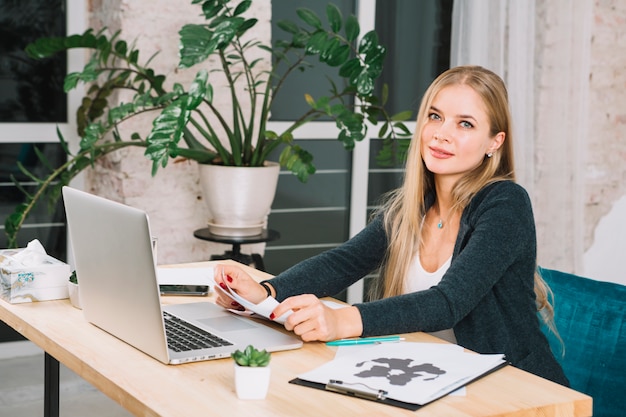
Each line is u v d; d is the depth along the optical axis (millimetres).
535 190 4715
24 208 3752
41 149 4156
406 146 4152
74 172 3809
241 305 2141
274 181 3881
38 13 4098
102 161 4203
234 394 1616
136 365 1762
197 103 3369
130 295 1815
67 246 4266
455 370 1745
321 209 4668
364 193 4715
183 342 1882
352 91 4051
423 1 4758
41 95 4133
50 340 1925
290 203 4594
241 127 4281
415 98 4797
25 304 2201
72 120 4180
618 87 4969
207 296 2334
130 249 1769
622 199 5070
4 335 4145
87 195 1891
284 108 4496
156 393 1611
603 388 2242
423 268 2287
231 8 3732
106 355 1817
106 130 3709
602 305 2305
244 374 1575
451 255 2242
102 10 4121
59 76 4156
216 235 3863
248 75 4242
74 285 2162
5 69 4047
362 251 2383
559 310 2369
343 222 4730
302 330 1909
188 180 4145
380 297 2434
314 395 1623
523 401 1627
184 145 4168
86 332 1975
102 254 1885
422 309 1984
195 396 1602
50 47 3678
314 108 3797
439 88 2221
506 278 2160
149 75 3803
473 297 2029
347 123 3854
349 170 4703
